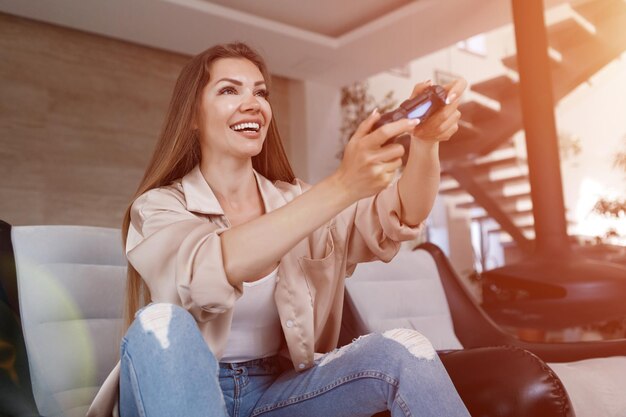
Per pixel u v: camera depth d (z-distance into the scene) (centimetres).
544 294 421
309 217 94
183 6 408
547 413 116
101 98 461
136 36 454
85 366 161
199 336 92
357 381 110
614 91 598
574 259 427
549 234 436
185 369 88
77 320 164
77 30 454
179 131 132
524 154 749
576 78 597
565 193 621
